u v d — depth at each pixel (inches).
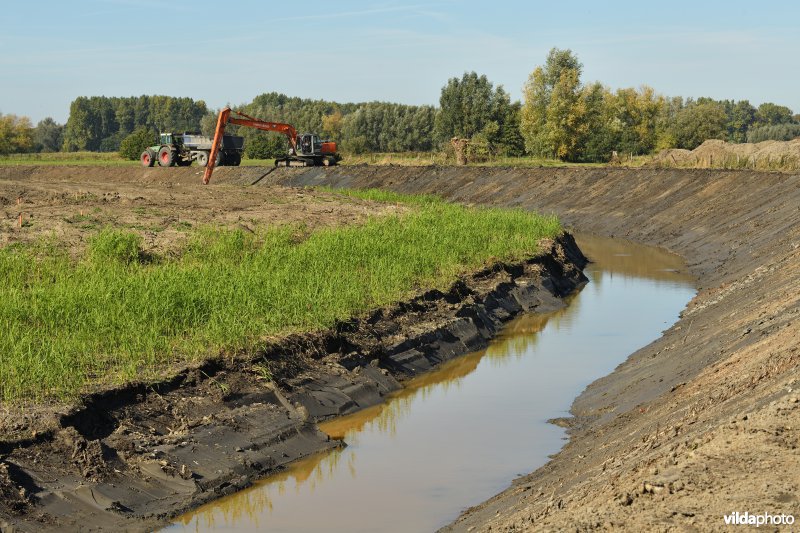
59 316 654.5
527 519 389.7
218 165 2625.5
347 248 999.6
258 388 626.5
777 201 1396.4
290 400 633.6
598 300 1111.0
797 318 568.7
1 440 470.3
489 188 2175.2
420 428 635.5
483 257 1103.6
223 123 2165.4
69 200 1400.1
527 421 645.3
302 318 738.2
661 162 2250.2
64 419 503.8
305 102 5885.8
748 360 527.5
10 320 640.4
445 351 832.9
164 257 964.0
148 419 551.5
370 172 2443.4
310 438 594.2
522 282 1090.1
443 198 2202.3
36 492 447.2
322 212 1457.9
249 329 682.2
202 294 731.4
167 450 519.8
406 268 955.3
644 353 792.9
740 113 7568.9
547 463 549.3
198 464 520.4
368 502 500.7
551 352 852.0
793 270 800.3
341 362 716.7
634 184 1884.8
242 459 538.3
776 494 314.5
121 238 938.1
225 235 1061.8
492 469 550.6
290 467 558.9
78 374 556.7
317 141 2539.4
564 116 2955.2
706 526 303.9
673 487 340.5
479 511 470.6
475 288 1010.1
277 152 3690.9
